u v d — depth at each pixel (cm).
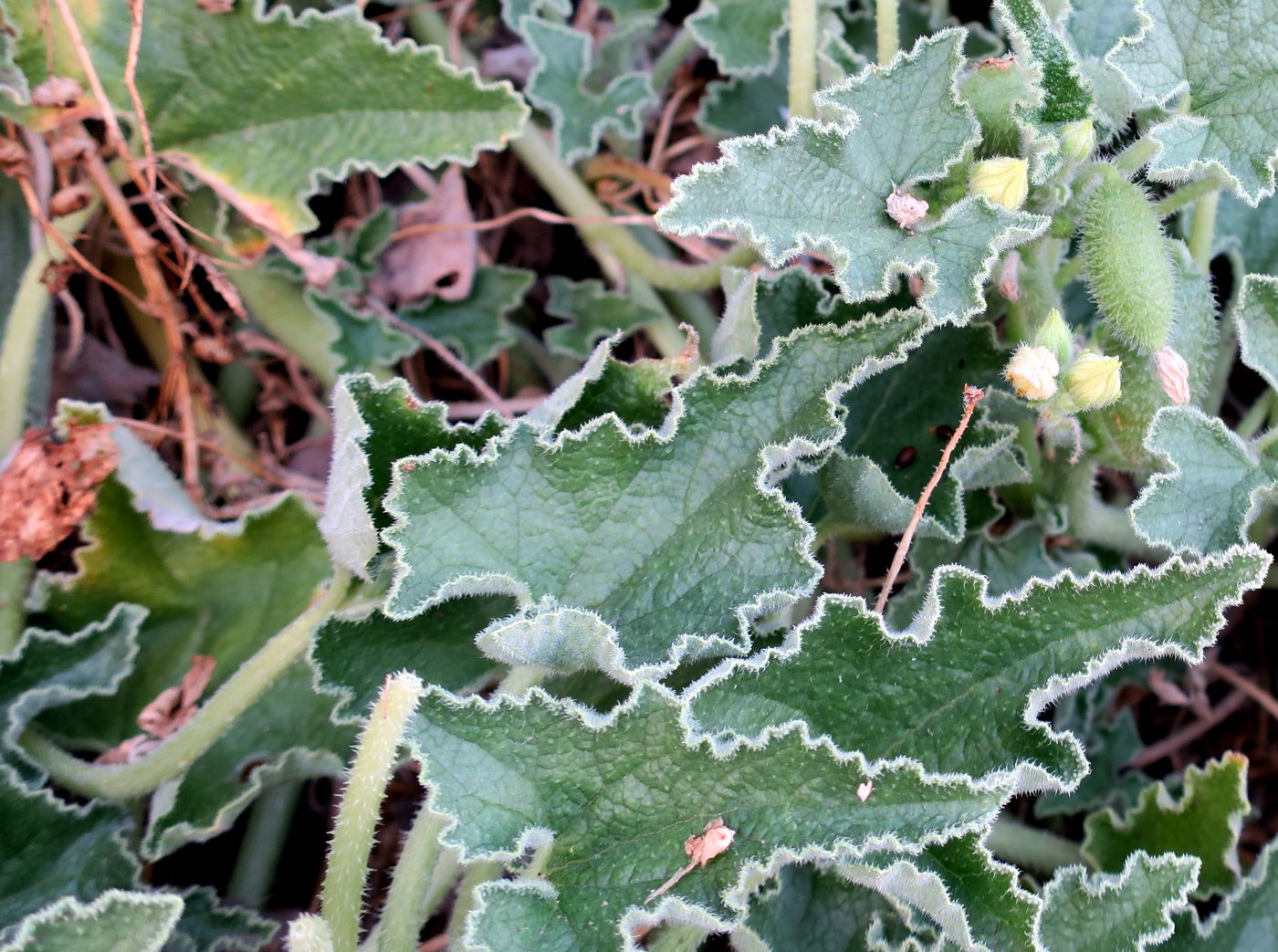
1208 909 40
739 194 31
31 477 37
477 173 49
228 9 38
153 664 39
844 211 32
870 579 45
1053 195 33
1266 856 36
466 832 29
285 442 47
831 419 33
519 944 29
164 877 40
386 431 33
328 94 40
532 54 47
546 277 50
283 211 41
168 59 39
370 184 48
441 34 48
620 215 48
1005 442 36
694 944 32
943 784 29
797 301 37
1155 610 31
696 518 33
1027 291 36
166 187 42
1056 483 40
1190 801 38
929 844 30
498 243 49
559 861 30
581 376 34
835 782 29
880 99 33
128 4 38
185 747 35
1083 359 32
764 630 34
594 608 33
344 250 45
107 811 35
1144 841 38
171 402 45
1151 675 44
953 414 37
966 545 40
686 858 30
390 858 42
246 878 40
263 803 40
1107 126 35
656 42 51
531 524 33
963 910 29
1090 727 42
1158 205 36
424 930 40
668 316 47
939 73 33
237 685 34
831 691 32
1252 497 34
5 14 38
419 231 46
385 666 35
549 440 33
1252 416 41
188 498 41
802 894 34
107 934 27
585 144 46
